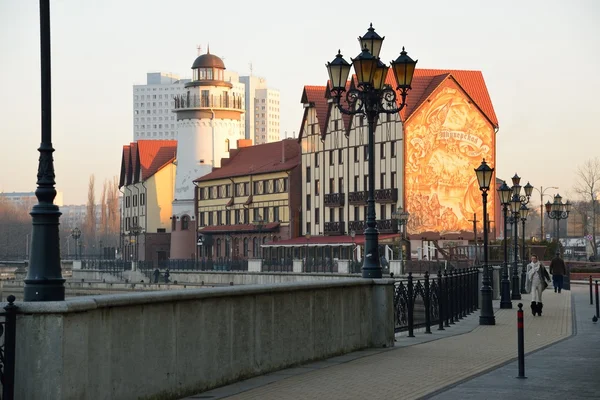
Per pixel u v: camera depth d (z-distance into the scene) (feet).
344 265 356.38
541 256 367.45
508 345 105.60
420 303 124.67
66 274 538.47
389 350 99.55
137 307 62.23
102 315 58.23
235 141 569.64
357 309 98.84
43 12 58.49
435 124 414.82
